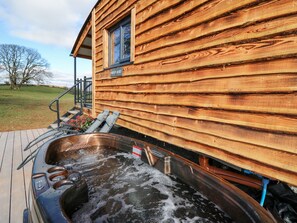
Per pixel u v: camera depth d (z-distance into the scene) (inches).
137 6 132.3
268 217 43.3
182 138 100.1
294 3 56.6
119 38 166.7
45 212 44.6
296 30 56.4
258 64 66.2
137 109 138.7
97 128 162.2
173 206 68.7
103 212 65.5
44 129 236.4
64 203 53.4
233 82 74.2
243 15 70.1
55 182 59.7
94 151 122.9
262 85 65.1
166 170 85.2
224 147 77.7
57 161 105.5
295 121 56.6
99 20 191.2
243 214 51.2
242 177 81.5
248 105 69.1
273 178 62.0
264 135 64.2
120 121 161.3
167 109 110.6
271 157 62.1
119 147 117.6
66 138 115.0
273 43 61.9
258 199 78.0
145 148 99.3
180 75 100.8
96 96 206.4
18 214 73.3
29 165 119.6
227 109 76.6
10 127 261.1
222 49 78.2
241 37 71.0
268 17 62.8
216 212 61.1
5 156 136.8
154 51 119.3
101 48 189.6
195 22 90.4
